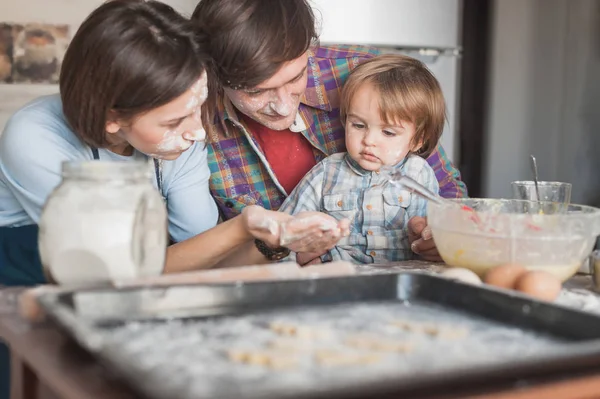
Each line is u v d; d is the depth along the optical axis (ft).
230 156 6.19
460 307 3.32
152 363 2.54
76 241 3.57
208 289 3.23
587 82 10.61
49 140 4.69
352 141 5.90
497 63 10.38
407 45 10.05
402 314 3.25
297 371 2.46
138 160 4.94
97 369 2.63
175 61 4.11
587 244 4.17
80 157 4.78
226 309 3.24
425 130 6.10
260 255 5.01
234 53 4.90
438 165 6.60
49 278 3.71
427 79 6.05
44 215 3.66
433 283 3.45
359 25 9.75
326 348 2.73
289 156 6.29
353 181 6.09
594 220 4.15
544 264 4.07
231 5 4.93
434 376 2.28
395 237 5.97
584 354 2.49
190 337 2.85
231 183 6.23
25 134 4.68
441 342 2.81
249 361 2.55
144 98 4.09
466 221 4.19
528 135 10.63
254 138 6.13
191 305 3.21
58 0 10.12
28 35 10.07
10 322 3.19
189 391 2.11
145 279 3.43
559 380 2.50
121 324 3.01
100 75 4.06
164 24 4.22
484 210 4.85
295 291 3.35
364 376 2.24
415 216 5.59
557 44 10.53
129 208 3.64
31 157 4.64
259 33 4.88
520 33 10.43
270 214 4.45
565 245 4.07
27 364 2.95
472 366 2.33
